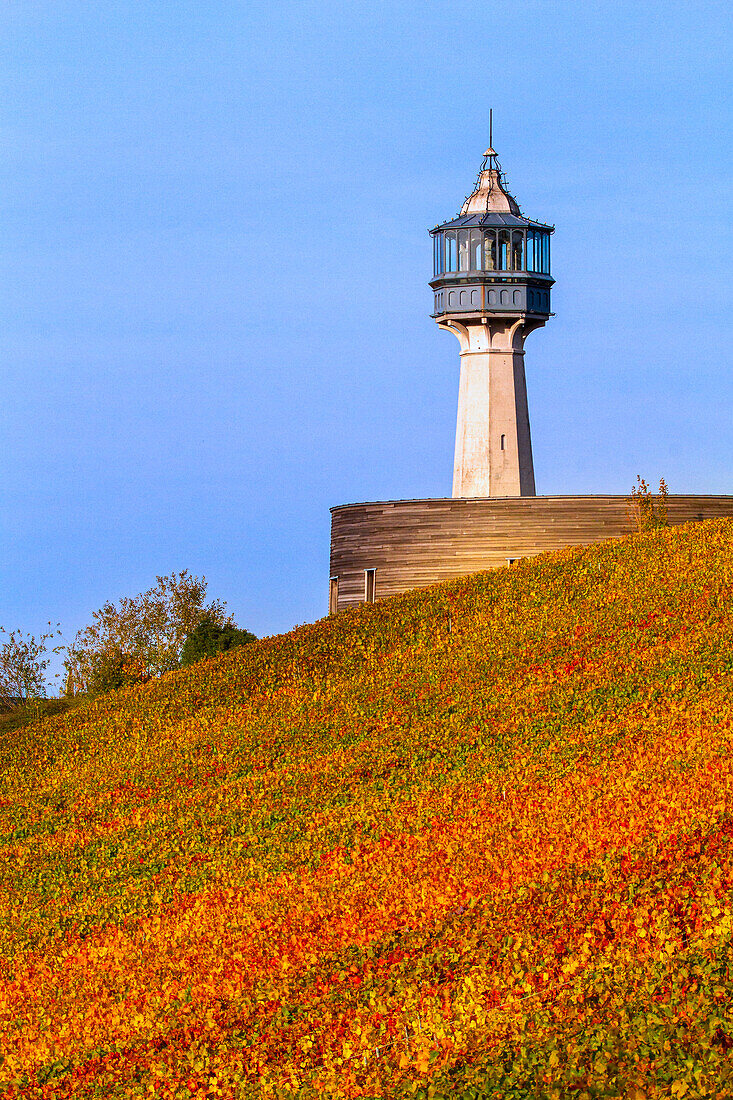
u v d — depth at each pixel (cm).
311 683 9588
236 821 7344
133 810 7962
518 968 3938
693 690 7650
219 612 15825
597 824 5291
